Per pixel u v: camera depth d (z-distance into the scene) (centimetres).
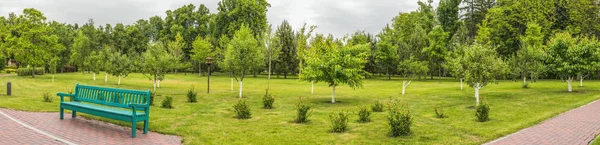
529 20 4950
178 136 911
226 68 2262
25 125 941
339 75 1897
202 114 1353
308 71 1973
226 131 999
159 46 2841
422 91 2812
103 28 8381
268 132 1000
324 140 895
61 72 6450
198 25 7606
